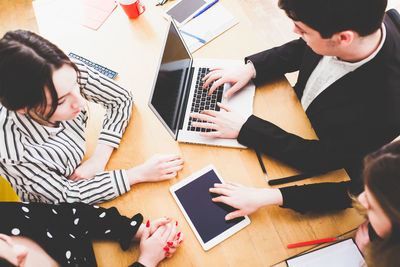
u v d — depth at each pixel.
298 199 0.92
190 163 1.07
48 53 0.78
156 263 0.91
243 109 1.13
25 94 0.78
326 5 0.71
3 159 0.90
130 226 0.97
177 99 1.13
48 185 1.00
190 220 0.97
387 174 0.59
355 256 0.85
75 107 0.93
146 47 1.34
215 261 0.91
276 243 0.91
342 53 0.86
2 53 0.74
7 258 0.62
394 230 0.63
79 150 1.11
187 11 1.38
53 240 0.89
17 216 0.85
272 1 2.36
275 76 1.19
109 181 1.04
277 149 1.02
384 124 0.85
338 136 0.98
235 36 1.31
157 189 1.04
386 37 0.83
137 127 1.16
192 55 1.29
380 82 0.85
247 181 1.02
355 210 0.92
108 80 1.14
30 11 2.70
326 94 1.01
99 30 1.41
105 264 0.95
